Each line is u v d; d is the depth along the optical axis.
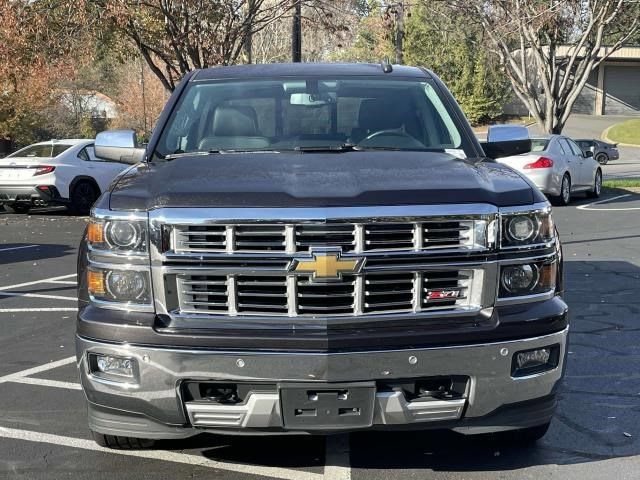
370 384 3.41
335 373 3.37
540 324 3.60
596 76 63.53
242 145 4.71
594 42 21.80
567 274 9.35
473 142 4.77
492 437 4.27
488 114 57.22
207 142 4.75
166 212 3.50
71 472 4.04
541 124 22.55
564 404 5.02
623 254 10.72
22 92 30.89
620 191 21.16
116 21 17.08
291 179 3.68
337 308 3.46
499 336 3.52
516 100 60.44
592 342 6.46
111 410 3.64
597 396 5.18
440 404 3.49
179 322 3.50
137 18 17.55
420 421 3.51
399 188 3.55
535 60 24.38
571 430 4.59
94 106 65.62
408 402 3.47
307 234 3.43
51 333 6.96
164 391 3.47
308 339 3.38
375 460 4.16
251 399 3.43
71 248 12.27
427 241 3.51
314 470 4.04
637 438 4.46
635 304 7.80
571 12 20.73
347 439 4.45
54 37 16.78
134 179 3.91
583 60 21.83
